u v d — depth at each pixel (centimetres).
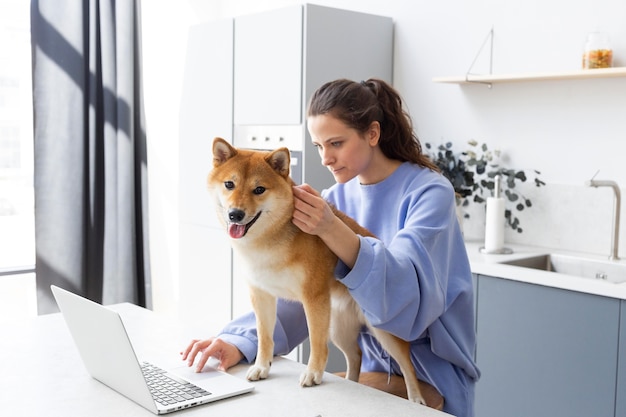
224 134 366
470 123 321
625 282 226
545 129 294
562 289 233
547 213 295
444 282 145
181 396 124
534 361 243
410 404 124
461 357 153
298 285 135
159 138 434
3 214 397
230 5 446
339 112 146
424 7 336
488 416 259
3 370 140
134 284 396
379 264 128
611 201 274
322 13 318
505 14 304
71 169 372
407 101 348
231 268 360
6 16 383
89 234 384
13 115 392
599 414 225
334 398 127
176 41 437
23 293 403
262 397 127
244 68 350
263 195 130
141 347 157
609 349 221
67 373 139
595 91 277
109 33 378
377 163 161
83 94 373
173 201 445
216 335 163
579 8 280
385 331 147
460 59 322
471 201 324
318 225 127
